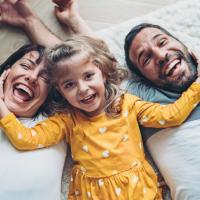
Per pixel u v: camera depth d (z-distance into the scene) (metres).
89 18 1.26
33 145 1.03
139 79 1.14
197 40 1.17
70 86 1.04
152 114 1.05
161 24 1.19
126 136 1.04
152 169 1.05
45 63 1.08
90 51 1.05
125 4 1.27
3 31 1.23
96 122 1.06
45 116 1.09
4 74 1.09
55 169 1.04
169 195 1.06
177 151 1.03
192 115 1.04
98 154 1.03
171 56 1.08
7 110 1.04
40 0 1.25
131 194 0.99
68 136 1.08
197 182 0.99
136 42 1.10
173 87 1.09
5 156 1.02
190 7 1.20
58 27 1.22
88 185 1.03
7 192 0.98
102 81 1.05
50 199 1.01
